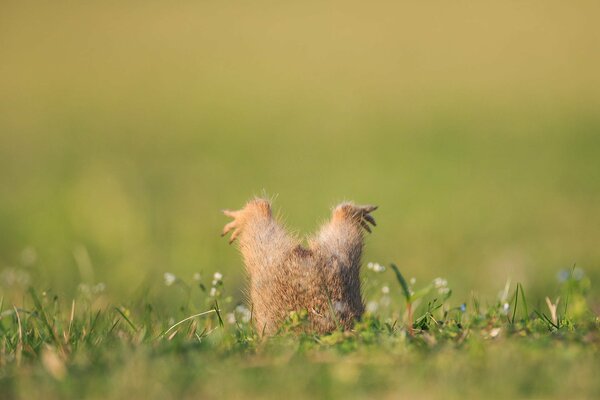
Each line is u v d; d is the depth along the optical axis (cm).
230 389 2092
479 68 15950
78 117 13225
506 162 9681
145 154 10456
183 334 2880
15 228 6606
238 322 3173
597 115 12381
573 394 2055
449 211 7400
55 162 9831
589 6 19738
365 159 10025
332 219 3222
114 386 2106
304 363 2284
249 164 9825
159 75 16512
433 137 11319
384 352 2370
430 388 2105
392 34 18712
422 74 15750
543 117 12362
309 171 9338
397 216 7219
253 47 18325
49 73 16688
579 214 7188
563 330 2641
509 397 2052
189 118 13100
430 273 5294
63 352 2555
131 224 6284
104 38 19300
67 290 4603
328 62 16975
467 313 3184
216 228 6600
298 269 3014
